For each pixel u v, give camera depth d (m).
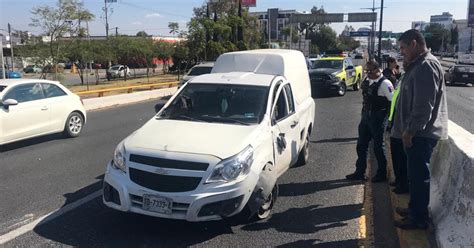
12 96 9.42
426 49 4.49
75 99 11.11
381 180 6.89
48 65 28.23
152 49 53.25
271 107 5.88
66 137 10.84
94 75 58.75
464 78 31.36
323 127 12.32
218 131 5.23
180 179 4.60
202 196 4.52
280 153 5.89
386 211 5.64
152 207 4.62
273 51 8.12
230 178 4.63
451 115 15.38
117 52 48.41
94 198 6.05
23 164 8.04
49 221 5.22
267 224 5.18
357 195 6.27
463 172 4.28
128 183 4.71
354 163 8.16
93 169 7.66
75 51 37.19
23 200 5.97
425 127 4.45
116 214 5.43
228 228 5.04
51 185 6.68
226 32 40.59
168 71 61.59
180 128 5.32
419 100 4.30
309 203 5.93
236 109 5.79
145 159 4.73
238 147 4.86
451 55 108.75
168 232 4.91
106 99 19.08
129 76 54.00
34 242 4.65
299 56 8.48
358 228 5.08
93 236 4.80
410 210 4.79
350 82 23.64
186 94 6.19
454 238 4.02
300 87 7.97
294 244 4.65
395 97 5.75
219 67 7.83
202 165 4.61
